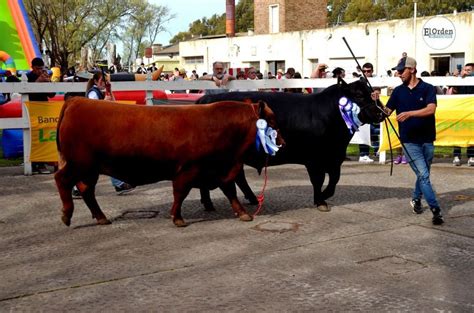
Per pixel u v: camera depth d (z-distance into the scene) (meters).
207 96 7.78
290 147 7.49
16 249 6.11
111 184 9.71
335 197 8.61
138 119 6.56
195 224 7.07
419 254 5.93
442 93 12.72
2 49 25.69
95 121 6.54
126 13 48.91
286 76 14.48
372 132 12.02
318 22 44.75
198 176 6.83
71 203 6.87
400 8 50.31
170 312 4.50
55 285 5.06
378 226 6.98
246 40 40.19
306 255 5.88
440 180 9.95
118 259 5.75
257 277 5.25
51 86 10.39
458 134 11.31
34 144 10.41
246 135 6.88
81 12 45.62
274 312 4.49
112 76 12.02
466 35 26.92
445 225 7.03
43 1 41.56
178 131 6.60
